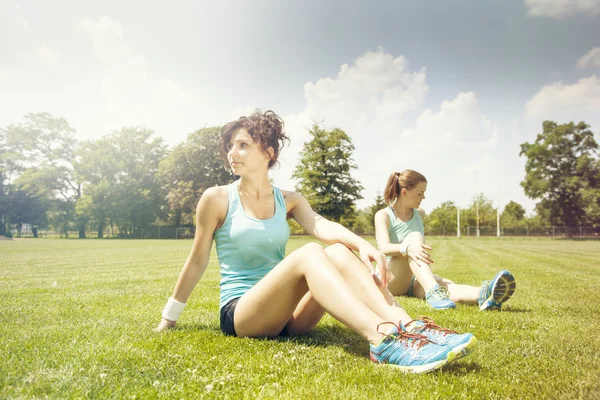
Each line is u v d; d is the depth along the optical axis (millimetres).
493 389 1657
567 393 1621
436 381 1744
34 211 55125
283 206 2582
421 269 4035
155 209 57281
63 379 1713
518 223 57906
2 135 55812
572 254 15141
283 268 2131
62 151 57562
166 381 1734
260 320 2311
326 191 48281
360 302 1984
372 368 1895
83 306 3900
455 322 3104
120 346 2264
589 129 51812
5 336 2529
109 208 53625
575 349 2346
